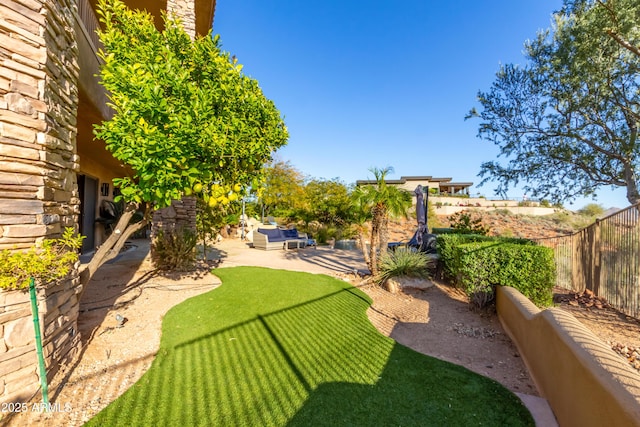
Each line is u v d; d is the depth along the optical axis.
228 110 4.35
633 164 7.33
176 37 4.70
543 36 8.05
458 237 7.28
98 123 7.05
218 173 4.32
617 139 7.26
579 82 7.33
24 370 2.50
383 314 5.52
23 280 2.48
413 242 10.18
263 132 4.73
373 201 7.59
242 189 4.71
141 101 3.41
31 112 2.57
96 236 11.19
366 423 2.49
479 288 5.50
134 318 4.76
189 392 2.87
